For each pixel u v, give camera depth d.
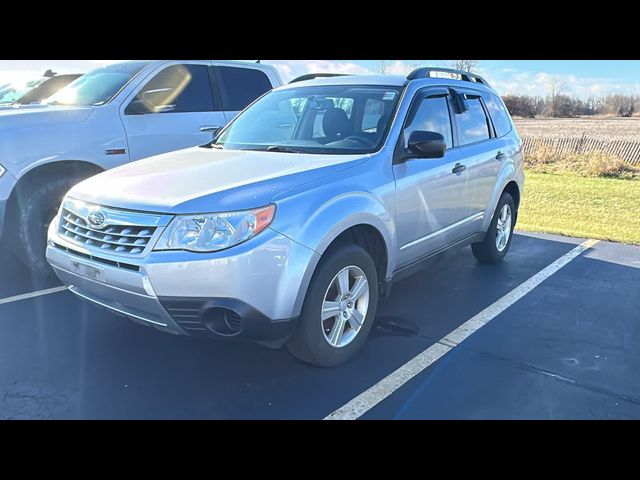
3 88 8.04
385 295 4.09
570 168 17.84
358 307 3.75
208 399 3.24
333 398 3.28
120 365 3.62
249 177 3.42
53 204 5.18
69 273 3.50
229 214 3.04
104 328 4.18
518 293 5.16
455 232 4.96
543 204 11.52
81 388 3.33
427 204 4.36
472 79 5.67
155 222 3.07
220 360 3.71
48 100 6.11
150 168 3.83
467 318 4.54
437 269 5.91
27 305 4.62
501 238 6.12
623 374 3.64
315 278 3.32
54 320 4.32
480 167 5.18
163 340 4.00
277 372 3.57
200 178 3.47
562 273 5.81
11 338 3.98
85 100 5.77
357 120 4.32
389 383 3.46
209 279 2.96
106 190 3.46
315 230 3.24
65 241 3.51
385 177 3.89
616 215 10.23
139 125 5.82
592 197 12.43
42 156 5.04
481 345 4.03
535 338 4.17
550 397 3.34
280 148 4.24
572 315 4.64
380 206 3.76
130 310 3.30
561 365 3.74
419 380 3.50
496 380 3.52
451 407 3.21
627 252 6.79
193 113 6.39
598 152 19.31
